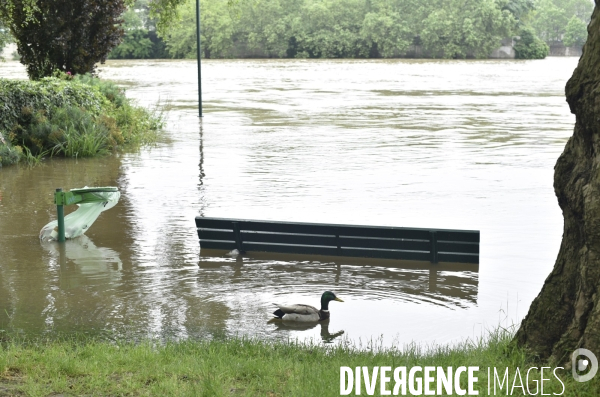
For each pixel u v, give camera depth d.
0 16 28.08
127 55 123.06
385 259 11.67
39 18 28.33
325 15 125.44
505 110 36.53
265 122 31.22
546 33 149.88
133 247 12.34
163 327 8.79
